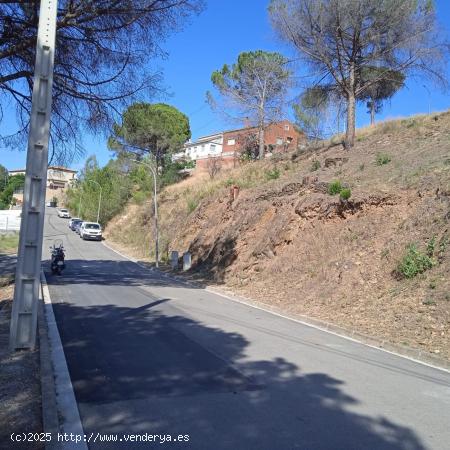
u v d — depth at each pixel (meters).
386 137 27.20
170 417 5.39
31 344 7.89
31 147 7.94
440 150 20.59
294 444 4.75
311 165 29.16
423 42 26.16
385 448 4.75
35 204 7.98
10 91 13.25
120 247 48.97
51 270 22.83
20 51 12.33
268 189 26.83
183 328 10.83
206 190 38.72
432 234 14.21
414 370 8.02
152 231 45.94
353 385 6.91
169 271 28.41
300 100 32.25
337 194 19.86
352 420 5.48
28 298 7.91
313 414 5.62
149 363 7.71
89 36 12.68
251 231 24.20
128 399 5.96
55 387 6.34
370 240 16.42
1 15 11.82
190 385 6.60
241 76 45.88
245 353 8.63
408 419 5.59
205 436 4.89
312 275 17.05
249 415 5.51
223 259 24.72
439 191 15.71
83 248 45.50
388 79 28.80
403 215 16.41
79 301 14.62
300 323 12.48
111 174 74.38
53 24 8.19
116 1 12.06
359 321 12.05
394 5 24.77
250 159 46.25
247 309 14.72
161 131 55.38
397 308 12.12
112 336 9.73
